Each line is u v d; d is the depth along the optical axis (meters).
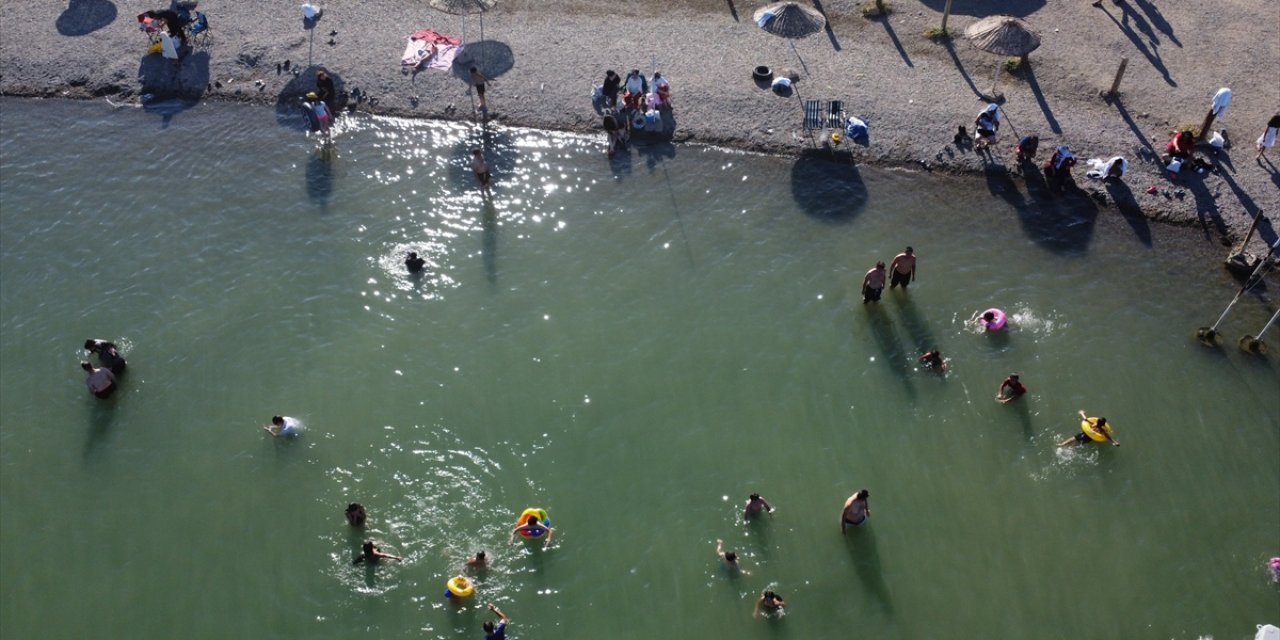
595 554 24.56
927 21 40.72
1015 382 27.47
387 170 35.41
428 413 27.70
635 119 36.50
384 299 30.92
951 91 37.47
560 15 41.69
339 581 24.02
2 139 36.91
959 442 27.08
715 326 30.12
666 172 35.25
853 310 30.52
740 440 27.11
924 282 31.30
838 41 40.00
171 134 36.97
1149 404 27.89
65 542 25.02
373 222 33.47
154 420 27.66
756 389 28.41
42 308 30.80
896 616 23.55
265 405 27.89
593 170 35.41
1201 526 25.27
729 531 25.02
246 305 30.75
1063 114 36.31
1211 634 23.30
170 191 34.75
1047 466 26.48
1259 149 34.53
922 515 25.48
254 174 35.31
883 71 38.47
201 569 24.38
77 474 26.50
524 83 38.25
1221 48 38.88
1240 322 30.05
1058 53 38.78
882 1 41.59
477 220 33.56
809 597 23.83
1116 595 23.95
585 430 27.33
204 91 38.41
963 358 29.09
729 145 36.03
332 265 31.98
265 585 24.02
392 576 24.05
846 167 35.22
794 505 25.59
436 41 39.97
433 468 26.36
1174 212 33.09
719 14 41.72
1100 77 37.62
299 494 25.81
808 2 41.91
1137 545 24.89
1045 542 24.95
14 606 23.81
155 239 33.00
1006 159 34.94
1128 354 29.23
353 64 39.09
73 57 39.78
